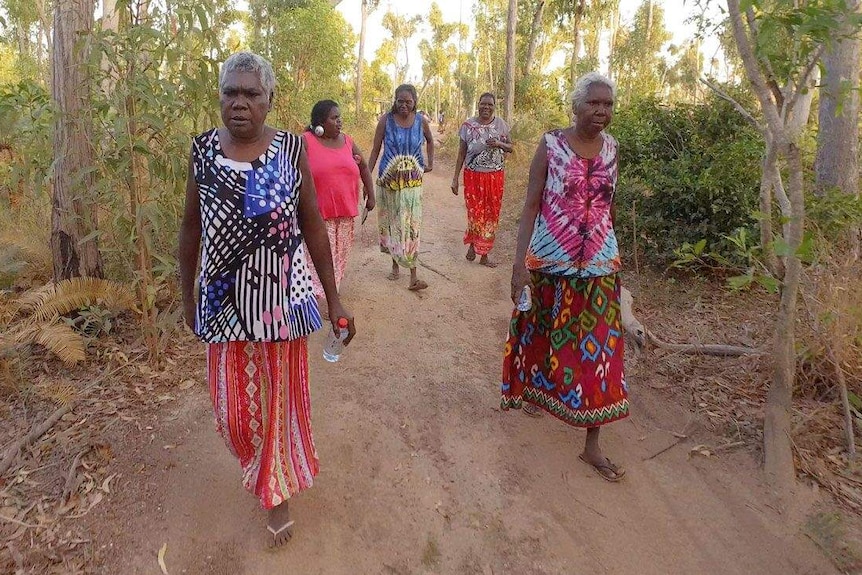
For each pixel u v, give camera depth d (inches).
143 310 146.5
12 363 137.6
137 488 108.8
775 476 117.6
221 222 82.5
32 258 189.5
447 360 164.1
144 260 143.3
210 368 91.0
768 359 150.5
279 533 98.5
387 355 165.3
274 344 89.0
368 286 219.5
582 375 114.6
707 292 206.5
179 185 142.2
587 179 108.7
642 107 253.8
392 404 140.6
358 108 906.7
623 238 237.3
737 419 136.1
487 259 251.4
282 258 86.1
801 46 111.5
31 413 128.0
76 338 142.7
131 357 150.8
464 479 117.1
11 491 105.8
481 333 184.1
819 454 124.0
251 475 94.3
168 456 117.3
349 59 693.9
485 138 237.5
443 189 450.3
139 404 132.7
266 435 92.3
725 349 159.9
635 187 223.5
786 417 125.1
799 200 114.5
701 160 223.0
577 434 132.4
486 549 101.5
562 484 117.0
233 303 86.0
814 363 140.2
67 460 113.7
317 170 175.8
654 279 220.8
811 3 101.9
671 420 137.6
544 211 112.4
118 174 138.6
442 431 131.6
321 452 122.2
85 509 103.4
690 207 216.2
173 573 93.5
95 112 137.9
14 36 603.8
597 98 104.0
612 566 99.3
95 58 131.7
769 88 125.4
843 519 107.6
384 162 208.4
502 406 127.1
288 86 480.7
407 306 201.8
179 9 133.4
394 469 119.0
